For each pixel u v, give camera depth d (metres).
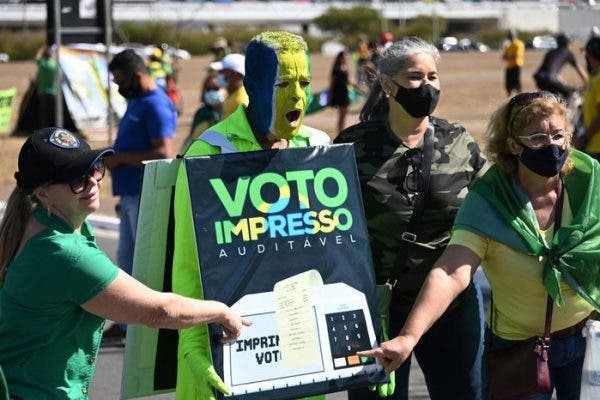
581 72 17.47
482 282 8.38
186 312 3.40
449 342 4.24
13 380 3.28
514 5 105.75
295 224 3.76
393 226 4.19
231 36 71.44
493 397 3.98
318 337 3.70
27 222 3.30
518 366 3.91
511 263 3.83
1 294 3.30
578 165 3.90
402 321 4.30
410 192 4.18
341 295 3.77
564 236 3.79
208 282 3.61
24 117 20.83
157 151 7.26
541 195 3.88
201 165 3.69
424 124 4.27
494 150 3.87
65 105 20.28
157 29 55.03
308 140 4.11
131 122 7.30
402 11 101.69
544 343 3.89
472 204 3.86
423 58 4.13
